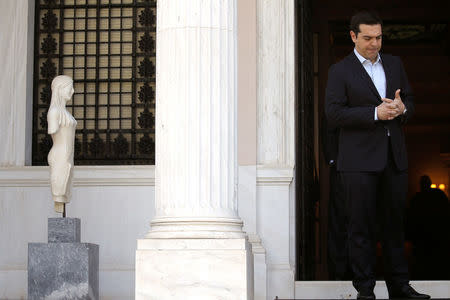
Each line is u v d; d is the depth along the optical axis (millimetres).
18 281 14383
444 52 27188
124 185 14523
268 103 14555
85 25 15703
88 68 15664
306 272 15148
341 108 11297
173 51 10859
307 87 15766
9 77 15117
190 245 10438
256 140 14430
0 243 14547
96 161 15445
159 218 10727
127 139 15492
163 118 10867
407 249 21422
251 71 14523
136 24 15688
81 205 14531
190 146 10695
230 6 11086
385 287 13344
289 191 14266
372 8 24094
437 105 28594
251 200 14141
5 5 15266
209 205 10664
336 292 13703
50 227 12039
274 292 13914
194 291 10320
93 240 14461
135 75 15594
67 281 11789
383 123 11234
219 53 10898
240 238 10555
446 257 20109
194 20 10859
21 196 14617
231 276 10328
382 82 11570
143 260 10414
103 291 14305
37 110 15484
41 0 15742
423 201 20109
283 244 14109
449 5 24344
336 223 14594
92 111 15602
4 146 14945
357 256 11219
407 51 27328
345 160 11258
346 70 11469
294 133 14531
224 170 10820
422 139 29453
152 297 10359
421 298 11359
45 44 15664
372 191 11211
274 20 14711
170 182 10734
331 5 23219
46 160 15352
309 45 16250
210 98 10797
